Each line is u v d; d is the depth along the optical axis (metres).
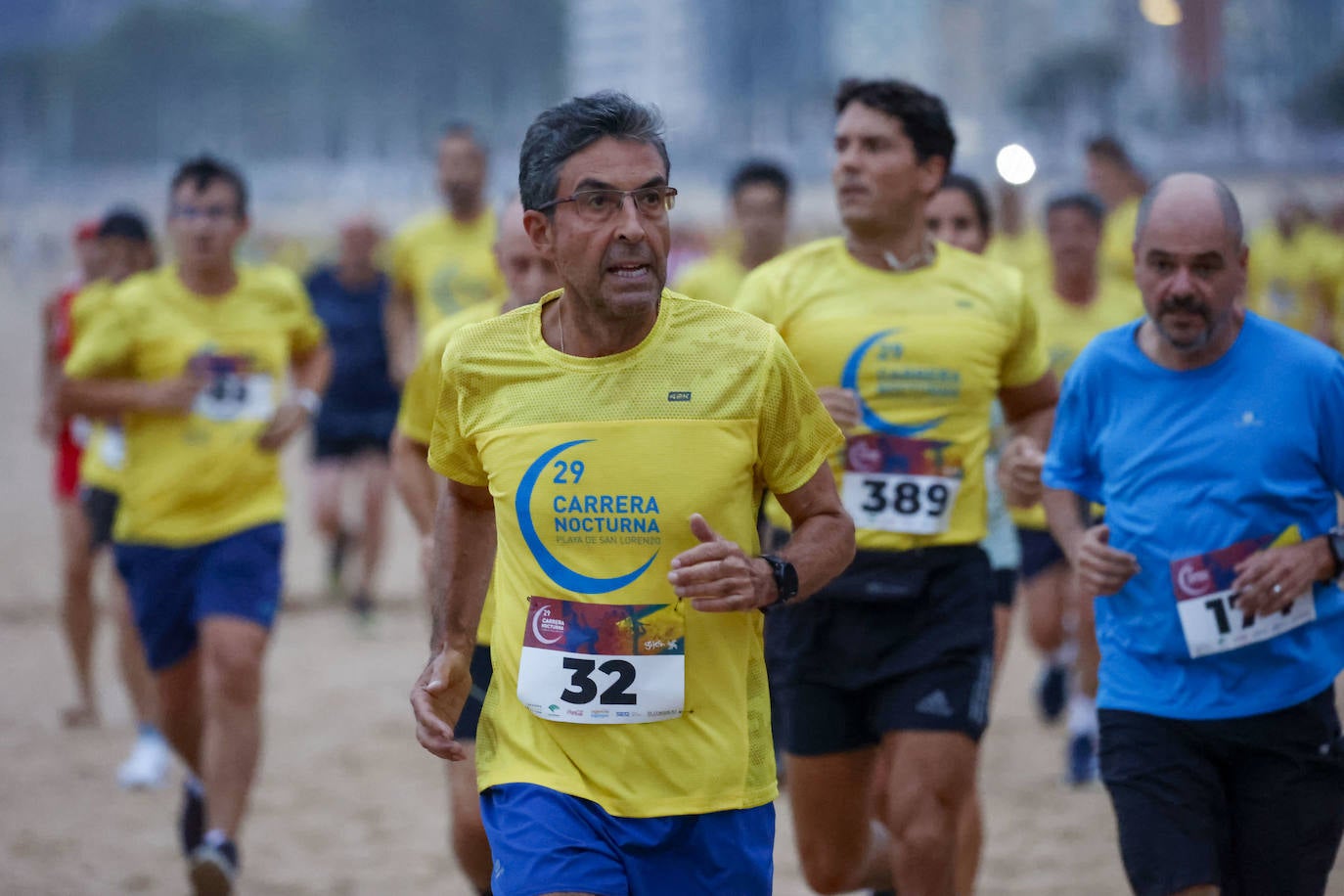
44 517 43.62
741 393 8.52
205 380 16.12
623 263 8.38
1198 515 10.12
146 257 20.83
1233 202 10.09
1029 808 18.17
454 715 9.37
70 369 16.06
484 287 27.88
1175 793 10.02
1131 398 10.53
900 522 12.05
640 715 8.52
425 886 16.02
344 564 32.34
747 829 8.67
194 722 16.20
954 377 12.25
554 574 8.59
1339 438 10.06
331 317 29.00
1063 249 21.31
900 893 11.51
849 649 11.93
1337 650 10.23
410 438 13.07
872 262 12.68
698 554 8.08
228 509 15.98
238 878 16.33
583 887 8.35
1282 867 10.02
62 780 20.12
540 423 8.59
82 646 22.44
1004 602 13.52
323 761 20.86
